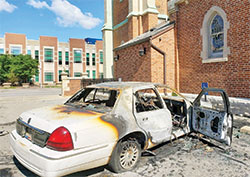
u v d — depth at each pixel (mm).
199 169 3355
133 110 3496
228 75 7883
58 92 23406
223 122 3832
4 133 5590
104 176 3133
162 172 3254
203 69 8984
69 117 3029
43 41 43812
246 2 7121
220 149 4238
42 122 2920
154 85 4195
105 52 21719
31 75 38531
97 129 2885
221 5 8023
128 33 17328
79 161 2660
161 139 3863
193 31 9422
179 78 10383
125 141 3238
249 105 6676
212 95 8484
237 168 3393
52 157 2498
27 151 2764
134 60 11500
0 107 11070
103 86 4023
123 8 19312
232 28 7637
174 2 10266
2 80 38469
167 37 10266
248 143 4578
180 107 5020
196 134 5082
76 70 46750
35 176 3180
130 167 3324
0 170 3375
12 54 39969
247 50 7164
